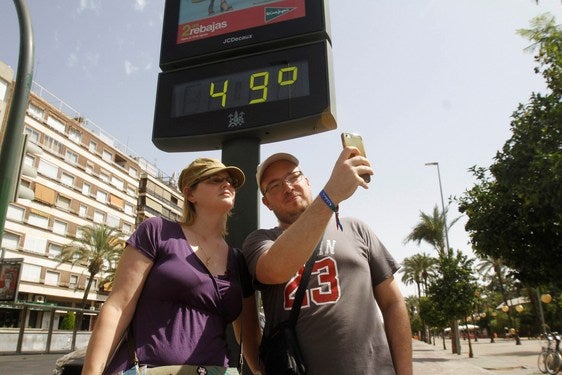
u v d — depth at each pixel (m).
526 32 9.56
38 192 40.66
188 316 1.77
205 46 3.92
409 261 55.09
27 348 23.97
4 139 4.93
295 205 2.28
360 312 1.99
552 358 13.70
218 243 2.13
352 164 1.66
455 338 28.77
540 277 11.52
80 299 44.59
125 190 54.03
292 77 3.55
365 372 1.86
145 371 1.61
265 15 3.83
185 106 3.77
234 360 3.01
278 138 3.66
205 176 2.12
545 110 9.77
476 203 12.13
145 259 1.83
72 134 45.91
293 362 1.84
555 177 8.83
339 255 2.10
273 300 2.09
